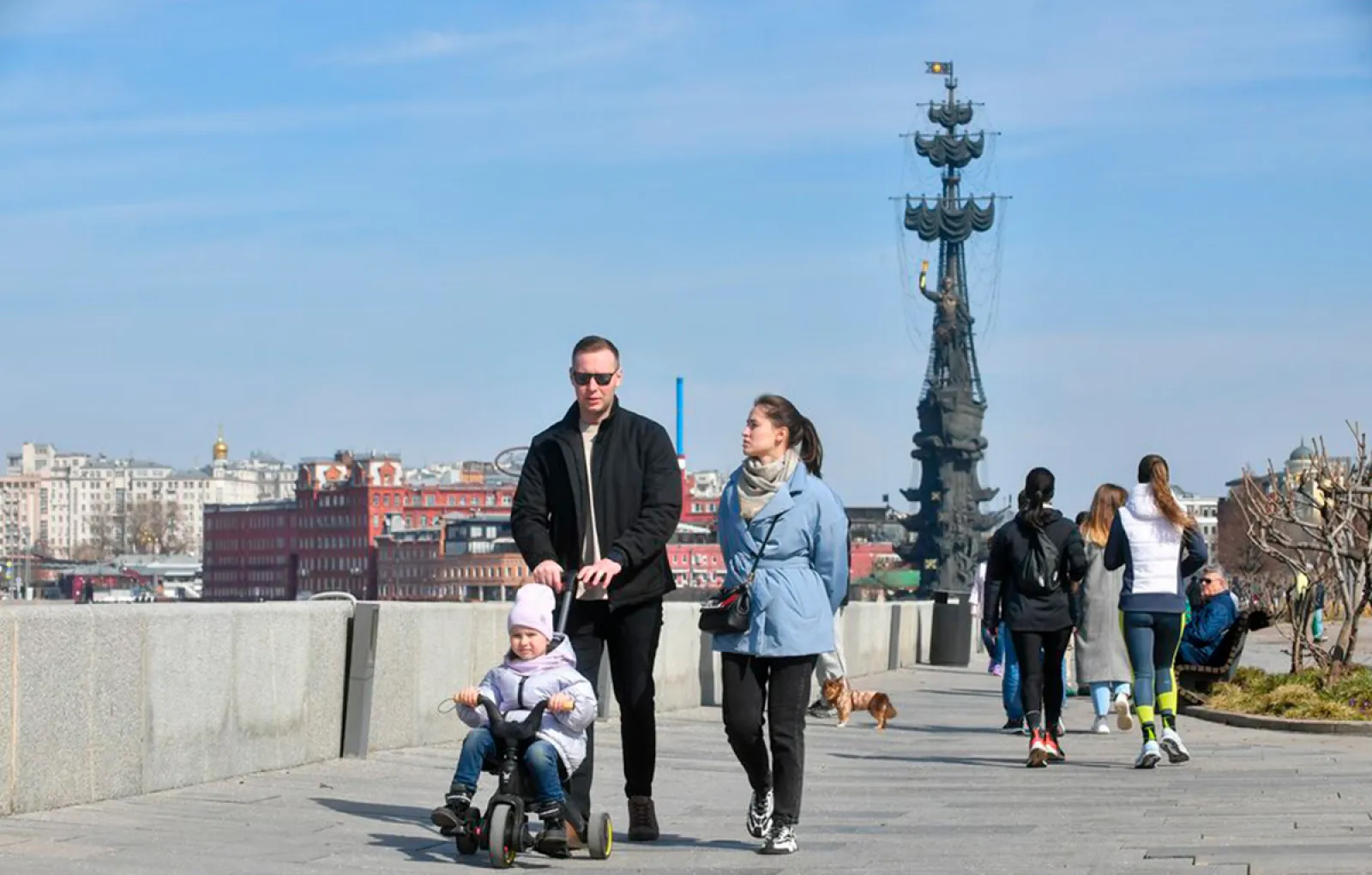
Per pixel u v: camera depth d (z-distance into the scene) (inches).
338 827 420.2
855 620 1246.9
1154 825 432.5
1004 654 801.6
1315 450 899.4
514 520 411.5
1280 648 1622.8
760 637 394.6
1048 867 363.6
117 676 451.5
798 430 405.7
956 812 479.2
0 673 411.8
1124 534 603.5
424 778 523.8
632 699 413.1
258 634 515.8
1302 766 589.9
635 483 409.1
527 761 379.2
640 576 407.5
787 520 397.1
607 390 409.1
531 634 384.8
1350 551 876.6
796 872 369.7
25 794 419.5
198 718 486.3
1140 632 598.2
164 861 361.1
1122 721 740.0
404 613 596.7
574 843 392.5
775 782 396.5
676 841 421.7
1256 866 348.2
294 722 534.6
